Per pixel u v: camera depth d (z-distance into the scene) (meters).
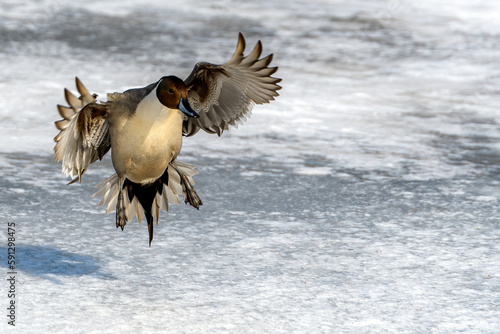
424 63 23.33
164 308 8.35
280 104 18.44
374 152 15.16
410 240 10.65
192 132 9.19
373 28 28.00
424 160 14.73
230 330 7.89
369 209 11.97
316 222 11.34
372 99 19.19
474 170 14.17
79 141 8.49
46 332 7.68
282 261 9.81
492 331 8.03
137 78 19.72
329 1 33.25
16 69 20.27
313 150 15.20
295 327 8.02
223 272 9.41
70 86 18.84
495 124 17.44
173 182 8.93
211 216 11.45
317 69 21.94
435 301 8.72
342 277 9.34
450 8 32.72
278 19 28.78
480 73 22.30
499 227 11.23
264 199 12.33
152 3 30.80
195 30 26.14
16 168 13.34
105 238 10.43
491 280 9.33
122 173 8.46
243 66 8.34
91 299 8.51
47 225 10.82
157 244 10.28
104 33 25.06
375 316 8.32
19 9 28.30
